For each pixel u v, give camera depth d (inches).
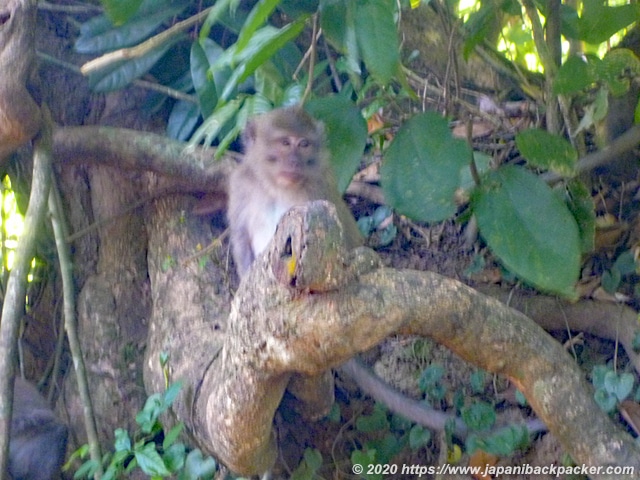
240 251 67.7
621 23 59.8
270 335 48.4
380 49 51.3
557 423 51.3
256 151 67.6
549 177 64.7
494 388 67.6
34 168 62.5
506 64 72.0
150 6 69.4
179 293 67.2
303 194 66.7
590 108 64.4
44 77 70.6
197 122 71.2
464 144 54.4
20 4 59.2
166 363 62.6
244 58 55.9
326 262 46.6
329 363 49.1
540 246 54.0
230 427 52.2
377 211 72.8
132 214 71.2
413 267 71.2
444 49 75.0
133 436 67.7
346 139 58.4
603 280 68.1
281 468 66.0
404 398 66.6
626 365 66.9
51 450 67.4
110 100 71.7
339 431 68.0
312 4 62.6
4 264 74.3
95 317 70.2
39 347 73.8
